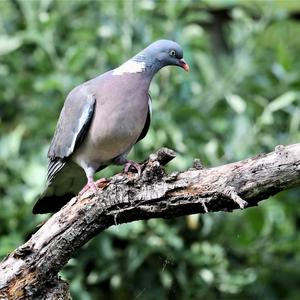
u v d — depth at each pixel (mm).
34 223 10656
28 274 7008
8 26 12414
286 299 12086
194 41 11688
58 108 11422
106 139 8367
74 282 10602
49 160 8859
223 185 6660
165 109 11109
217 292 11750
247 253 11750
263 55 12375
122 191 6883
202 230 11000
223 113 11609
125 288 11297
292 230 12133
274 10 12484
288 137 11281
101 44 11719
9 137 11164
